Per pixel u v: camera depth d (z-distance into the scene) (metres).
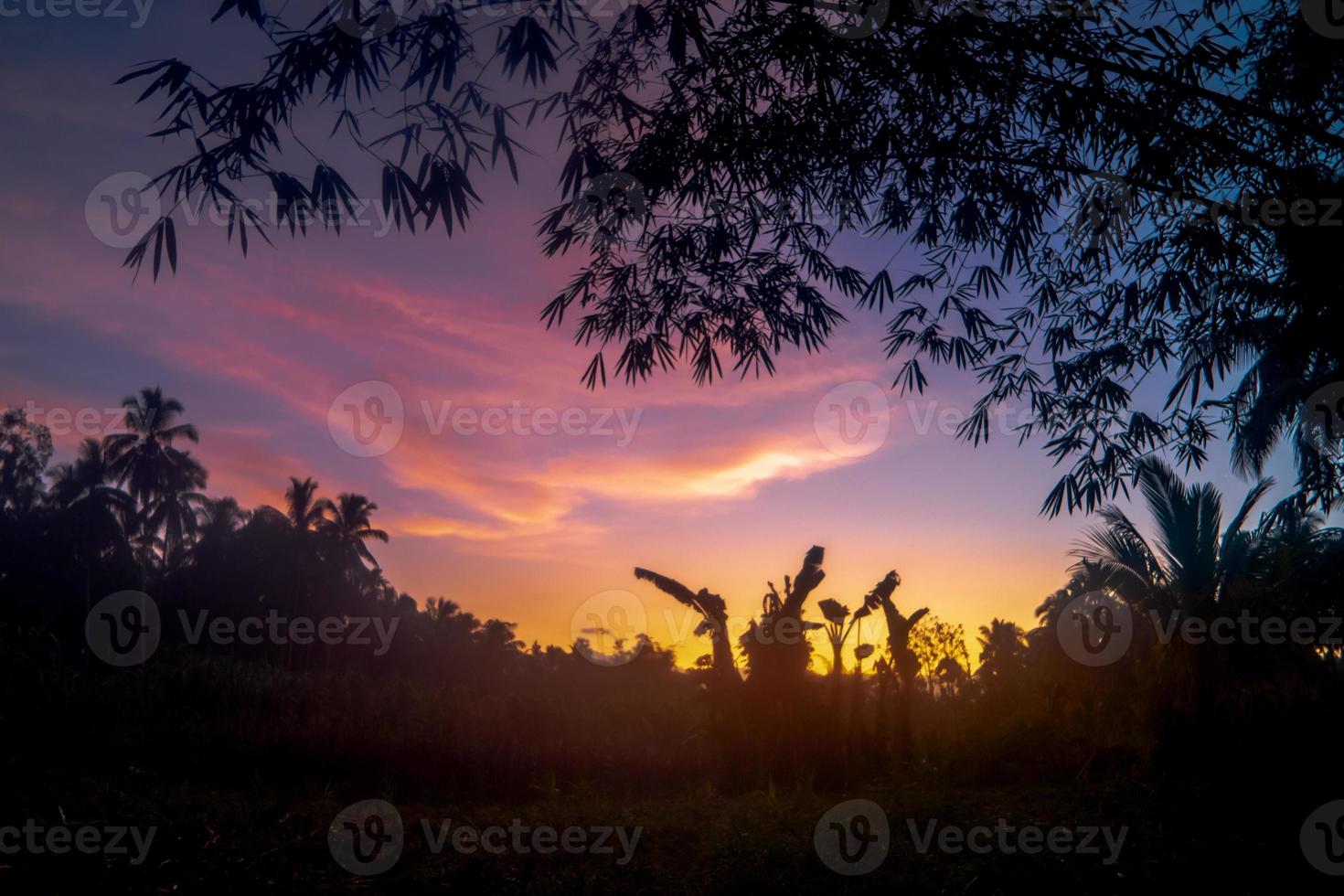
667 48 4.64
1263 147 4.57
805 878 6.20
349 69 4.12
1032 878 6.03
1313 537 14.98
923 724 17.59
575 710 16.34
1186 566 14.70
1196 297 4.93
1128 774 12.49
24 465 44.25
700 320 5.68
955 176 5.05
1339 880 6.01
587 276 5.49
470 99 4.32
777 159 4.86
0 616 39.06
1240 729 12.70
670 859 6.77
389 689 17.88
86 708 15.00
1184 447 5.34
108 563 43.38
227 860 5.91
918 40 4.27
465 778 12.19
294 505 50.97
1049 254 5.45
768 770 13.64
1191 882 5.96
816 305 5.57
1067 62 4.21
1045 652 18.31
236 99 4.06
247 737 13.39
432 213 4.28
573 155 4.99
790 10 4.40
